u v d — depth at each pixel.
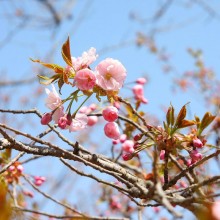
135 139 1.15
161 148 1.12
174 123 1.13
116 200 1.89
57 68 1.10
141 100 1.38
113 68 1.09
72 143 1.11
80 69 1.09
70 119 1.10
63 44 1.09
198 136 1.16
